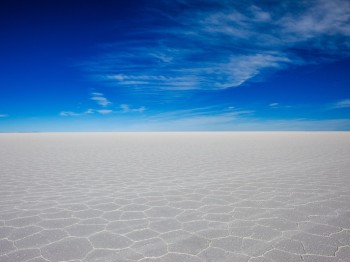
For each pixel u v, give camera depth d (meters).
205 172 7.29
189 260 2.38
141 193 4.95
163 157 10.99
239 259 2.39
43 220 3.49
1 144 19.98
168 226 3.24
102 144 19.97
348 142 20.48
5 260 2.41
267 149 14.59
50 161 9.74
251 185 5.60
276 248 2.61
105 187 5.47
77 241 2.82
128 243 2.76
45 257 2.46
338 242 2.74
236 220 3.44
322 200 4.39
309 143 19.53
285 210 3.86
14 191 5.13
